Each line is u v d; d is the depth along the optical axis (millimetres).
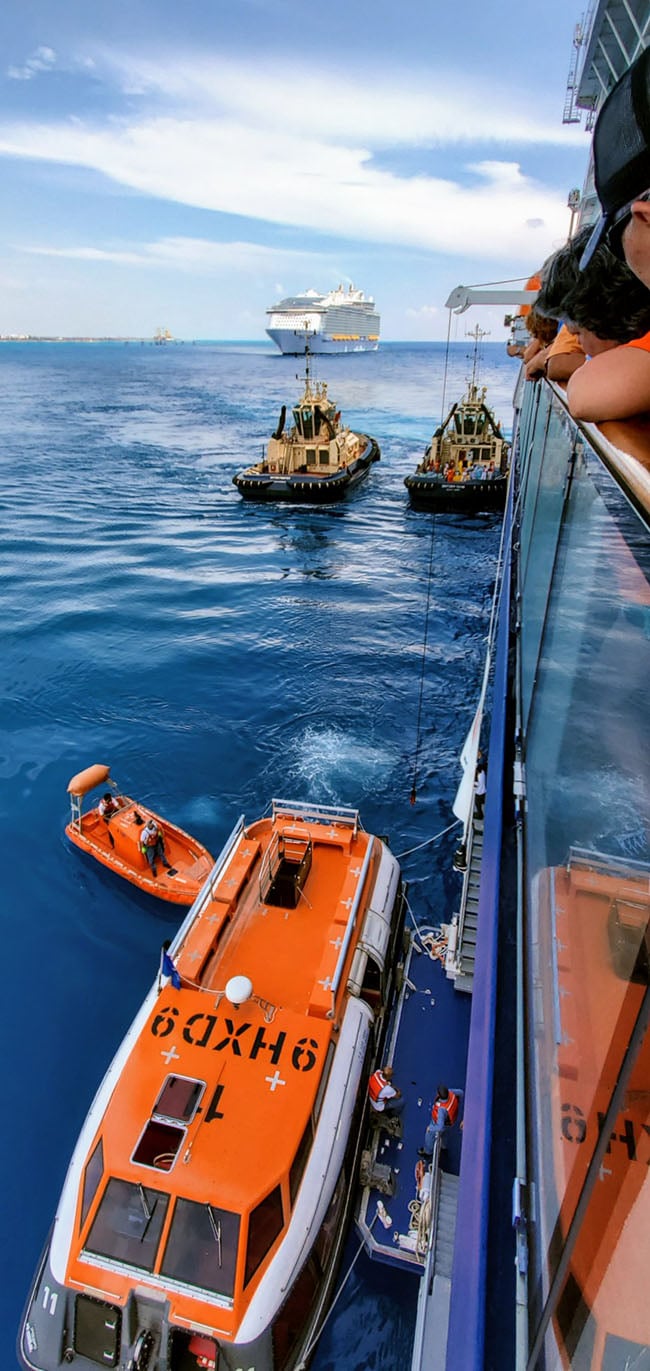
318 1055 9086
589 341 2340
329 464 52812
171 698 24234
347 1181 9211
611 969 1669
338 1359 8266
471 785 13070
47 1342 7688
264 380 167500
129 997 13516
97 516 47812
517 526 17688
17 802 18797
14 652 27562
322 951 10922
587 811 2207
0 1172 10547
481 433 51594
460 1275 2441
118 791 19219
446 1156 9953
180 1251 7613
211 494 54656
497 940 3777
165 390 141500
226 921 11297
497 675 7832
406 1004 12102
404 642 28984
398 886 13273
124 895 15773
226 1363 7266
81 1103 11602
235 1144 8180
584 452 2572
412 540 43062
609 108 1395
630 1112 1298
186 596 33875
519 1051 3025
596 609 2123
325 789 19203
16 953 14367
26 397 126125
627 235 1489
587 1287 1520
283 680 25625
